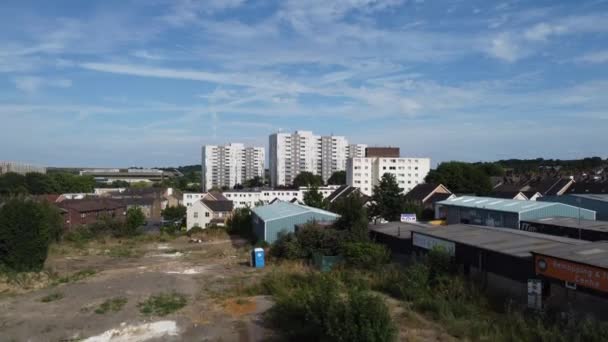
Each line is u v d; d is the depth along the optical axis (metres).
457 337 12.51
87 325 14.77
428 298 15.50
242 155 169.62
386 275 19.03
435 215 47.38
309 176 128.62
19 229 24.81
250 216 43.84
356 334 10.28
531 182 92.81
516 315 13.38
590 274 12.37
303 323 13.70
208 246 36.03
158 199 93.94
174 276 22.39
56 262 28.89
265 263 25.97
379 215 45.22
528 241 17.30
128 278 22.12
